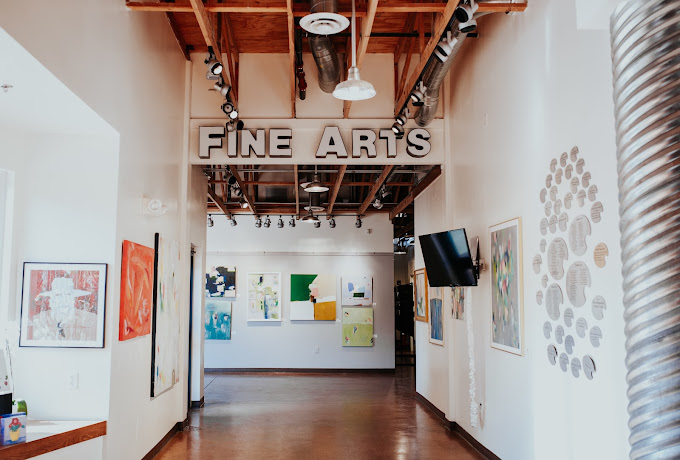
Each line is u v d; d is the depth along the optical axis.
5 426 3.58
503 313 5.11
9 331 4.41
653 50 1.73
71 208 4.53
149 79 5.43
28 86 3.54
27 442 3.64
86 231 4.51
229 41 6.55
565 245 3.89
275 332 12.30
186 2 5.75
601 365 3.37
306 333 12.32
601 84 3.43
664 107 1.70
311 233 12.53
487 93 5.64
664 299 1.64
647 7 1.75
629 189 1.76
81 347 4.40
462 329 6.57
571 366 3.77
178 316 6.72
